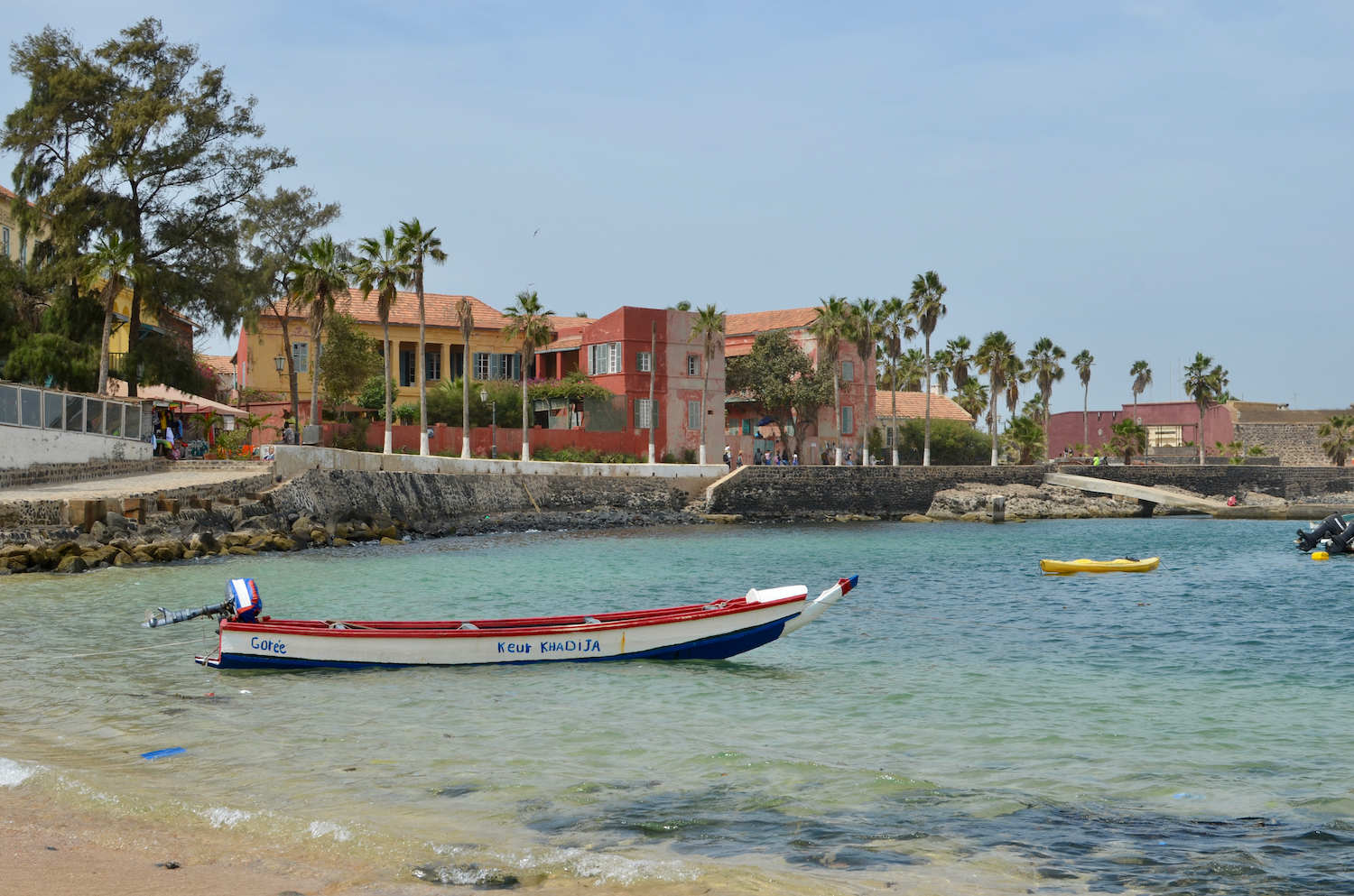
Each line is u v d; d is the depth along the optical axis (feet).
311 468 144.77
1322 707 49.26
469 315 183.32
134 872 25.84
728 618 58.23
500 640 56.34
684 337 236.02
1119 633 73.15
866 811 32.22
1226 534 183.42
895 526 201.67
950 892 25.26
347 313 217.56
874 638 70.13
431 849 27.66
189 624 68.95
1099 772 37.24
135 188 165.17
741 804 32.78
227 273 166.91
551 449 212.02
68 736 40.65
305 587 90.17
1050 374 322.75
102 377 146.92
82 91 160.15
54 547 98.89
